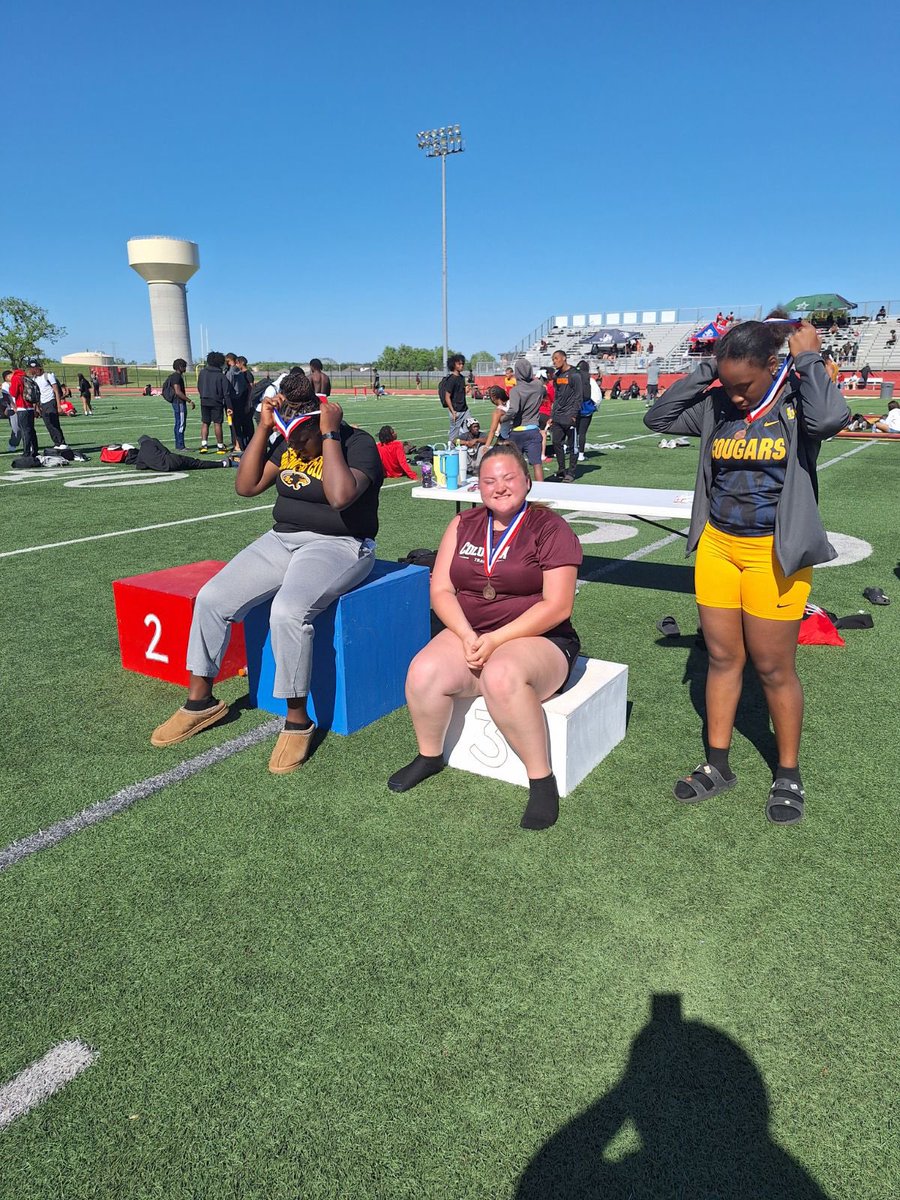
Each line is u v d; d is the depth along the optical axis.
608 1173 1.57
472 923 2.27
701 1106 1.71
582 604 5.47
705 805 2.89
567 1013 1.95
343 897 2.38
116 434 19.31
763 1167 1.58
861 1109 1.70
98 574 6.16
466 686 2.97
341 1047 1.86
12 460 13.99
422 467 6.20
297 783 3.06
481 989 2.03
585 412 12.67
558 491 5.85
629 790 3.01
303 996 2.01
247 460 3.44
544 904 2.35
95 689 3.97
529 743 2.72
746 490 2.61
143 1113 1.70
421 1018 1.94
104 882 2.47
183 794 2.98
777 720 2.83
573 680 3.19
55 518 8.46
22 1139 1.64
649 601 5.54
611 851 2.61
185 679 3.98
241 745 3.38
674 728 3.54
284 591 3.14
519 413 9.45
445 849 2.62
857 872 2.49
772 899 2.37
